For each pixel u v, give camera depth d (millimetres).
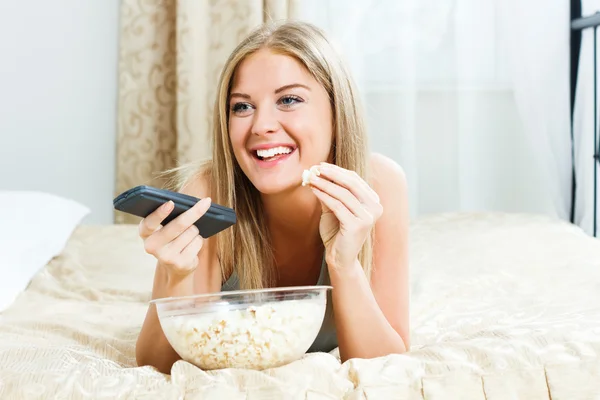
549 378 912
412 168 3164
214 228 1035
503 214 2598
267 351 913
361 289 1084
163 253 994
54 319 1529
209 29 3102
